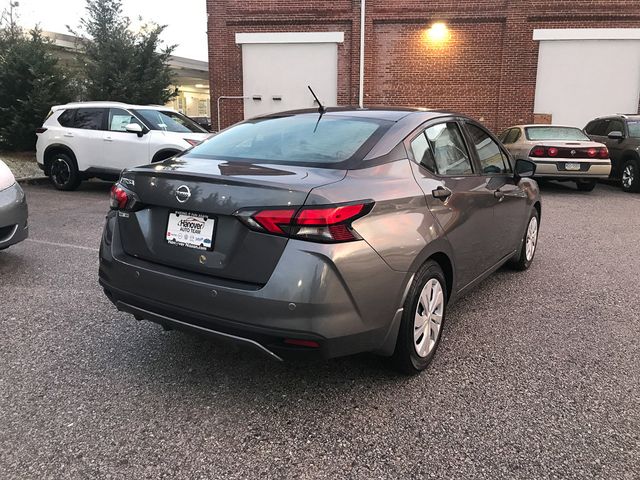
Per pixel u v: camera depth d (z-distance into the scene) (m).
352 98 17.28
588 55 16.45
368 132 3.22
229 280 2.63
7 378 3.07
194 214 2.74
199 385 3.05
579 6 16.17
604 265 5.68
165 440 2.53
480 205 3.78
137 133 9.84
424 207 3.07
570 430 2.64
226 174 2.72
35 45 14.66
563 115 16.83
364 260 2.60
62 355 3.38
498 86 16.84
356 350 2.70
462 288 3.72
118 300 3.06
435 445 2.52
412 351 3.05
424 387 3.05
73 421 2.66
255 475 2.30
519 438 2.58
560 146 10.74
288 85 17.45
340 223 2.52
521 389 3.04
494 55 16.72
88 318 3.98
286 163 2.97
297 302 2.46
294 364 3.32
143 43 16.23
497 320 4.09
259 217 2.52
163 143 9.70
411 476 2.30
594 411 2.82
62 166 10.58
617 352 3.54
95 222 7.54
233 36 17.34
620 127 12.20
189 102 39.59
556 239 6.98
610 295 4.69
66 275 5.01
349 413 2.79
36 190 10.74
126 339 3.63
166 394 2.94
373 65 17.11
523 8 16.30
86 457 2.39
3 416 2.69
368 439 2.56
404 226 2.86
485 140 4.38
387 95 17.27
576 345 3.64
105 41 16.00
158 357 3.38
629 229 7.68
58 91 14.77
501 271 5.43
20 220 4.88
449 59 16.89
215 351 3.48
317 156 3.02
